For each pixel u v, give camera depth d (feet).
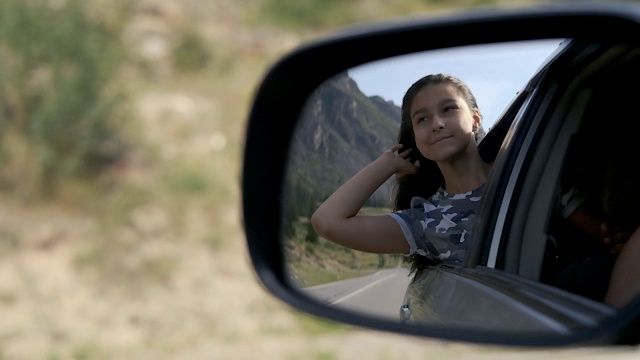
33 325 22.98
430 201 7.55
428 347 18.89
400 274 7.43
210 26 46.75
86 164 30.30
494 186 7.27
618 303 5.60
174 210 29.19
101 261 26.37
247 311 24.30
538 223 6.93
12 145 29.81
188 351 21.95
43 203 29.27
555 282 6.50
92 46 31.01
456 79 7.23
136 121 32.60
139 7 42.37
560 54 6.85
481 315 6.61
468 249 7.36
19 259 26.27
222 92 39.93
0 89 29.94
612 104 6.71
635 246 5.77
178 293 25.23
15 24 30.19
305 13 52.11
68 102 29.76
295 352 21.24
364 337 21.17
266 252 7.45
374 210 7.48
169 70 40.50
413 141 7.52
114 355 21.93
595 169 6.70
